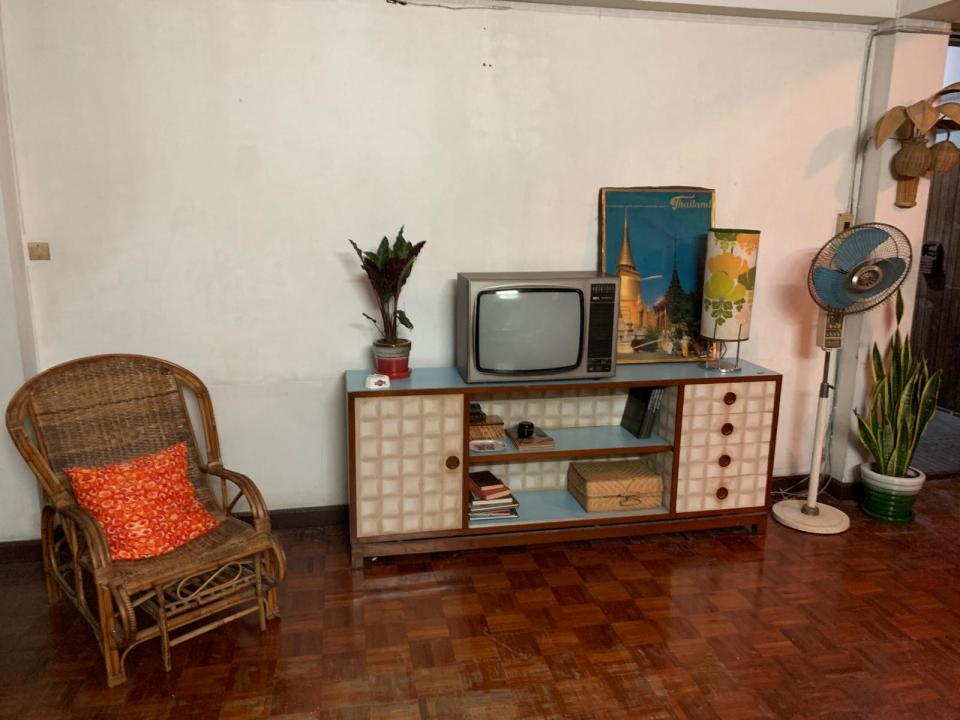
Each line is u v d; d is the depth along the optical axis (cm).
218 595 216
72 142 254
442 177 284
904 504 309
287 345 285
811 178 318
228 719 187
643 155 299
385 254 258
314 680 203
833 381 339
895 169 310
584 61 285
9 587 252
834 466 343
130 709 191
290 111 267
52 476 218
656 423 296
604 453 279
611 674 207
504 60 279
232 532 236
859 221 326
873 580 263
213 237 271
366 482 259
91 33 248
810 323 331
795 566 272
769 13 290
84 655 214
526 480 309
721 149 306
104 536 200
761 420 287
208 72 259
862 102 316
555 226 297
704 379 277
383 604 242
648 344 305
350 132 273
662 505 293
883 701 198
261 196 271
